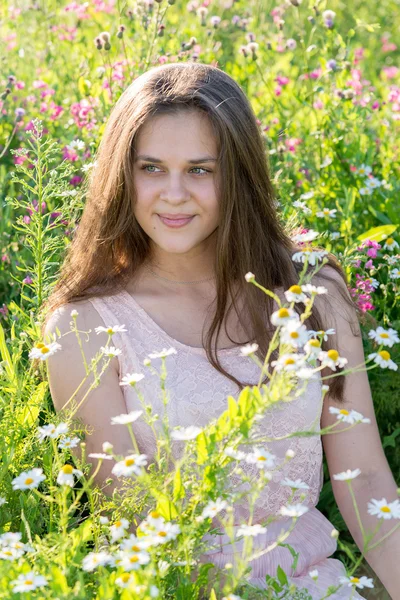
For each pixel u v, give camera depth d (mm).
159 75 2467
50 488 2004
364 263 3453
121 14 4309
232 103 2449
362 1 7668
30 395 2471
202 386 2426
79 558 1799
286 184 3836
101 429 2434
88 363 2475
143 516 2113
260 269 2570
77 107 4102
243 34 5082
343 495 2529
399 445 3242
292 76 4980
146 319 2527
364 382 2602
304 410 2418
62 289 2635
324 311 2611
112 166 2506
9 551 1782
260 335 2516
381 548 2412
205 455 1862
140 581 1684
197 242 2482
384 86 5766
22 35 5270
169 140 2377
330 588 1890
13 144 4199
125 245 2615
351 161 3902
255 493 1798
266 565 2350
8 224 3535
